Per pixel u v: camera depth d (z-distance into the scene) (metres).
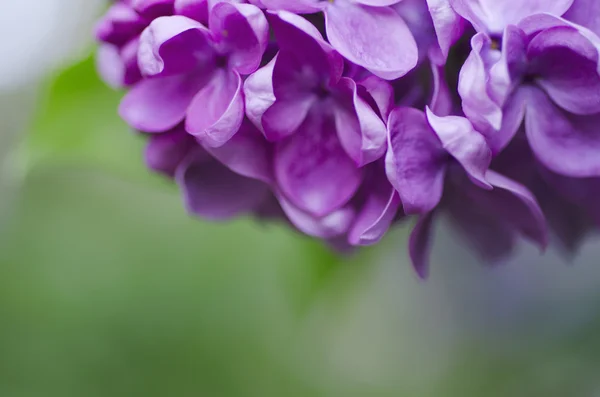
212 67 0.19
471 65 0.19
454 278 0.35
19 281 0.34
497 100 0.18
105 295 0.34
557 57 0.19
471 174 0.19
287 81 0.19
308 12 0.19
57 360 0.34
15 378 0.34
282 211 0.21
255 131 0.19
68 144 0.22
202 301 0.34
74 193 0.35
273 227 0.26
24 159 0.22
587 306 0.34
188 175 0.20
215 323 0.34
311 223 0.20
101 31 0.20
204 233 0.34
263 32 0.19
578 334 0.34
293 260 0.25
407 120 0.19
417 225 0.19
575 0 0.19
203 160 0.20
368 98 0.19
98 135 0.22
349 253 0.22
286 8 0.19
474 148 0.19
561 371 0.34
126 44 0.20
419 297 0.36
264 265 0.33
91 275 0.34
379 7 0.19
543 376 0.34
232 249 0.33
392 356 0.38
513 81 0.19
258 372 0.34
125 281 0.34
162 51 0.19
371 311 0.36
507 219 0.20
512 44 0.19
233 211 0.20
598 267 0.34
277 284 0.29
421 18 0.19
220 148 0.19
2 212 0.35
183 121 0.20
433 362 0.37
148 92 0.20
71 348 0.34
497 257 0.22
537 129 0.19
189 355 0.34
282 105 0.19
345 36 0.19
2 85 0.33
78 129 0.22
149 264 0.34
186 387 0.34
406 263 0.34
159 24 0.19
